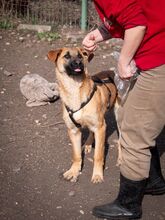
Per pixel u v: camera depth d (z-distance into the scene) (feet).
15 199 14.30
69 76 14.62
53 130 18.58
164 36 11.19
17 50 27.40
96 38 14.08
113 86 16.20
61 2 32.12
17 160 16.46
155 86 11.48
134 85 12.00
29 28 30.40
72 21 31.07
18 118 19.56
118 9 10.47
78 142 15.44
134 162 12.57
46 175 15.58
